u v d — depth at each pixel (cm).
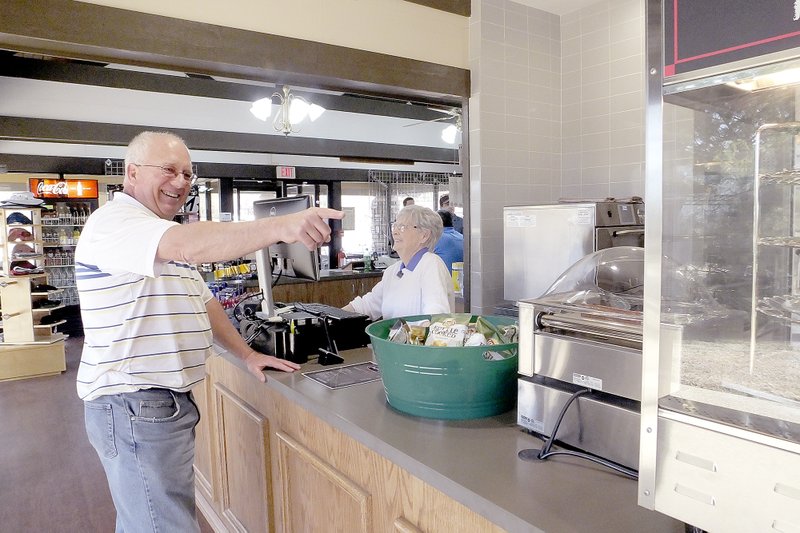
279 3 281
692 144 79
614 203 301
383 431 131
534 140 369
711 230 79
